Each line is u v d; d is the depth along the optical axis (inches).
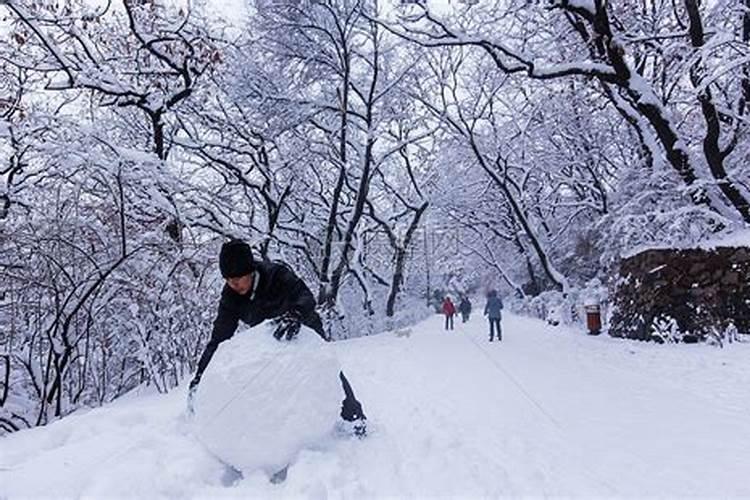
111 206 430.3
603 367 406.6
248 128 761.0
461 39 608.4
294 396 149.9
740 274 502.9
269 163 800.3
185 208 541.6
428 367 402.6
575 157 1011.9
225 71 756.6
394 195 1216.2
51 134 426.9
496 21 627.2
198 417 149.5
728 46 509.7
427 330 870.4
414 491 143.5
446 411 243.4
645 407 266.8
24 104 454.3
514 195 1170.0
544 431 216.2
